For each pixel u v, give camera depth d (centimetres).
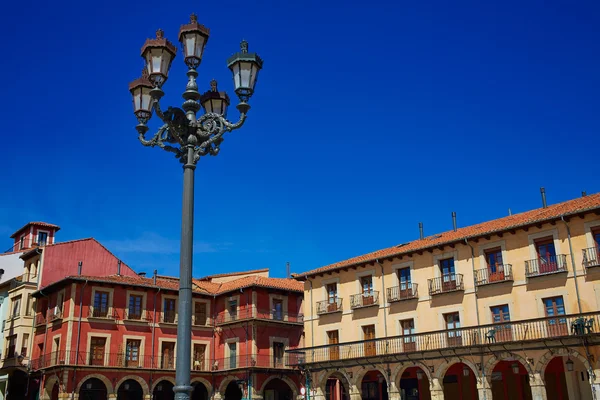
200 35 996
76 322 4100
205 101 1173
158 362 4394
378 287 3656
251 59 998
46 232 5341
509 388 3166
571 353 2641
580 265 2866
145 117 1056
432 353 3069
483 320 3136
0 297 4922
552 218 2938
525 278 3031
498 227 3225
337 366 3491
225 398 4728
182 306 891
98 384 4194
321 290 3969
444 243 3328
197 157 992
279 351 4512
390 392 3191
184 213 944
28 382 4400
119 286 4362
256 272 5378
